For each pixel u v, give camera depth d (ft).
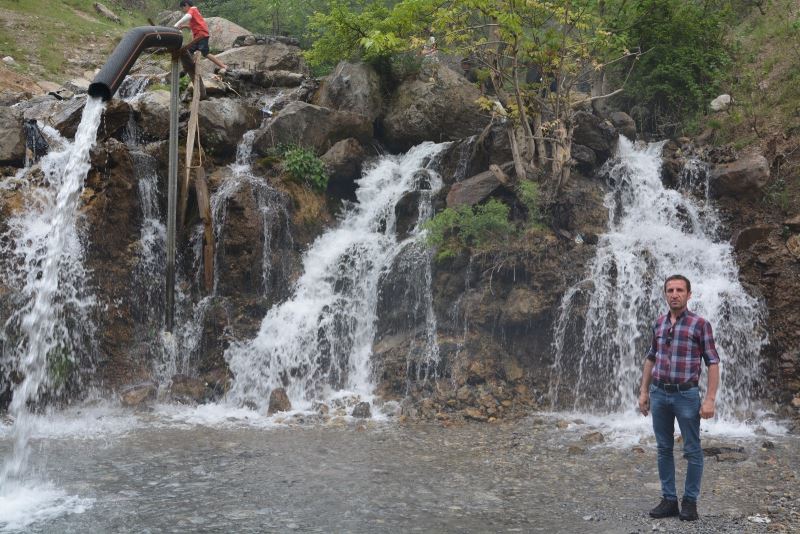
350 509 20.30
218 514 19.70
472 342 36.24
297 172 42.45
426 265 38.40
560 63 40.78
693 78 49.73
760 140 43.09
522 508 20.56
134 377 36.27
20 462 24.79
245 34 67.82
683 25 49.62
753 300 35.47
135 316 37.70
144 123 42.60
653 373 20.07
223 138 43.32
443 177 44.70
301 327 37.91
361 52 50.93
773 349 34.91
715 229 39.70
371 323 39.22
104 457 25.59
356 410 33.14
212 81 49.08
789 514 19.90
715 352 19.31
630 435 29.78
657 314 35.29
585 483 23.08
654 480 23.44
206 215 38.34
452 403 33.71
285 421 32.04
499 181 40.32
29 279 35.65
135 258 38.14
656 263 36.52
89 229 36.47
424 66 50.11
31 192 37.06
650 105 51.01
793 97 45.19
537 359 36.17
